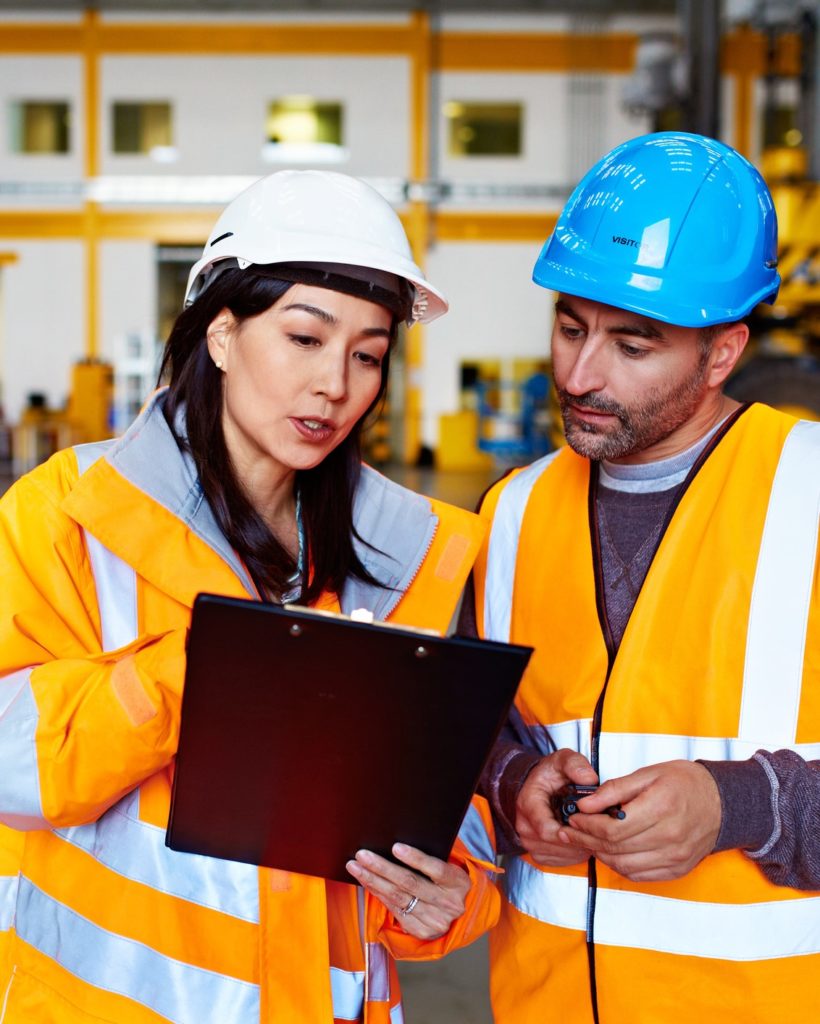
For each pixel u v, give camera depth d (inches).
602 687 44.4
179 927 38.9
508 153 652.1
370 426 44.5
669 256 41.6
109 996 38.5
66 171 648.4
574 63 642.2
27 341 652.1
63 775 35.5
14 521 39.4
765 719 42.1
